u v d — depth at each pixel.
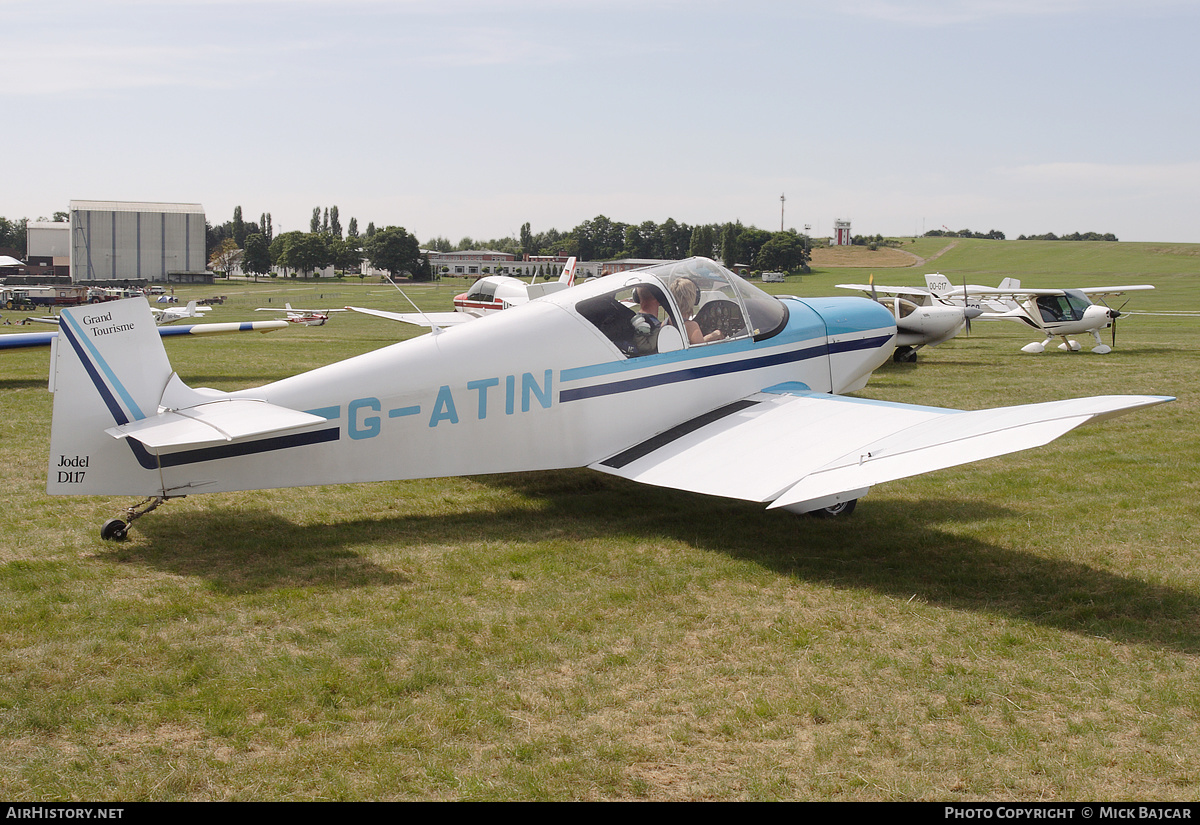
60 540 6.08
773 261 146.75
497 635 4.50
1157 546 6.11
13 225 181.12
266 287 105.56
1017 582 5.39
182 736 3.46
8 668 4.03
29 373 16.52
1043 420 4.72
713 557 5.89
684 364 7.18
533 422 6.66
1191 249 157.00
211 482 5.91
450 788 3.14
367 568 5.58
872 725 3.60
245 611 4.80
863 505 7.36
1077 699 3.83
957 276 125.69
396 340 26.62
